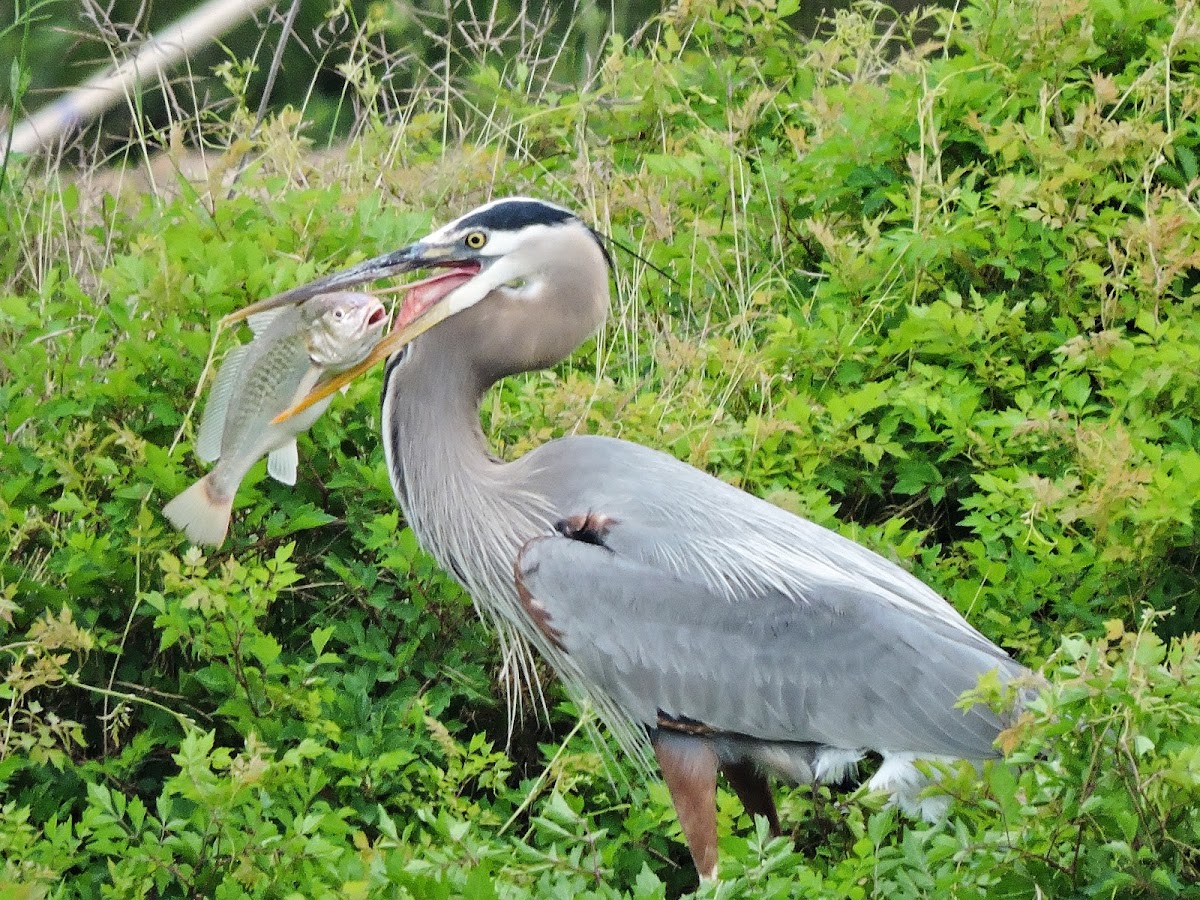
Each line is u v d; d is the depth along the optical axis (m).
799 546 9.55
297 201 12.48
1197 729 7.93
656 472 9.70
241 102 14.56
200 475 10.68
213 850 8.61
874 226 12.71
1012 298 12.52
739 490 9.92
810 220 12.91
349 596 10.61
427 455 9.91
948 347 11.81
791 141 14.12
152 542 10.23
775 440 11.16
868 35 15.23
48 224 13.26
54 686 9.94
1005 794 7.68
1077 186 12.52
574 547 9.41
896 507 11.74
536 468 9.86
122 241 13.12
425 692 10.33
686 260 13.27
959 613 10.24
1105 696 7.53
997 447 11.23
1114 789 7.69
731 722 9.27
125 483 10.59
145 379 10.91
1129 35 13.80
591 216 13.67
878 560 9.79
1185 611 10.73
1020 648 10.33
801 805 9.23
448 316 9.83
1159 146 12.45
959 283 12.79
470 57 16.53
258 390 9.30
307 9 16.83
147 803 9.88
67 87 14.93
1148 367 11.20
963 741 9.03
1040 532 10.89
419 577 10.30
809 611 9.20
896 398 11.53
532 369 9.98
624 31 16.83
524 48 15.88
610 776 9.76
